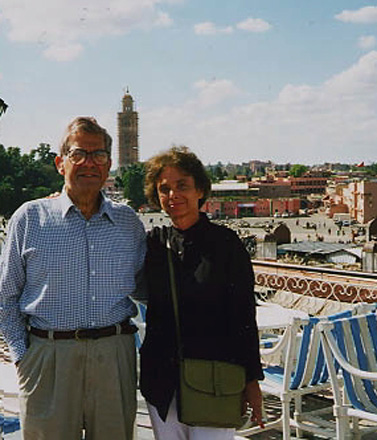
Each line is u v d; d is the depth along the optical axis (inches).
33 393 101.4
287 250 2536.9
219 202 5836.6
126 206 107.1
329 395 192.7
